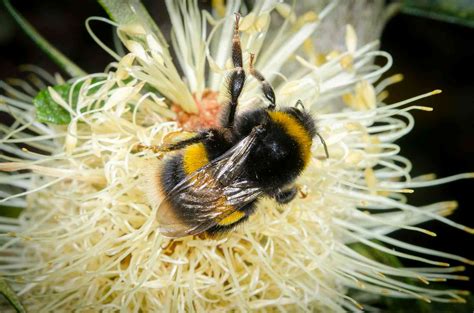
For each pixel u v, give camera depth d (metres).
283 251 0.11
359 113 0.11
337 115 0.11
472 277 0.14
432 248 0.15
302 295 0.11
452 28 0.16
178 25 0.11
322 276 0.11
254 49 0.11
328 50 0.12
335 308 0.11
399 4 0.13
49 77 0.14
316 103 0.11
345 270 0.11
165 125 0.11
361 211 0.12
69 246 0.11
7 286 0.10
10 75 0.16
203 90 0.11
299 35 0.11
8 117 0.15
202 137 0.11
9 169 0.10
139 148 0.10
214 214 0.10
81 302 0.10
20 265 0.11
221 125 0.11
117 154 0.10
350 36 0.11
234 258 0.11
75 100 0.11
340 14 0.12
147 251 0.10
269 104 0.11
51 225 0.11
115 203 0.10
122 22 0.10
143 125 0.11
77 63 0.16
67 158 0.10
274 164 0.10
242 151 0.10
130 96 0.10
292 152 0.10
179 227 0.10
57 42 0.16
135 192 0.10
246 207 0.10
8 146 0.11
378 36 0.12
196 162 0.10
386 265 0.11
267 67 0.11
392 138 0.11
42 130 0.11
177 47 0.11
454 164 0.15
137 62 0.11
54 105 0.10
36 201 0.11
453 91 0.16
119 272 0.10
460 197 0.15
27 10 0.16
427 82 0.16
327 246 0.11
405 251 0.14
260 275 0.11
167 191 0.10
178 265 0.10
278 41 0.11
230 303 0.11
